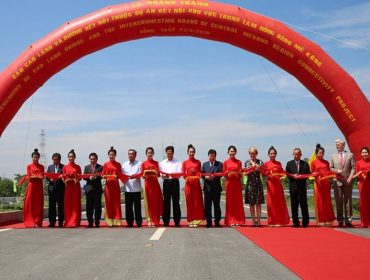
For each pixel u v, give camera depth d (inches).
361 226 476.4
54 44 571.5
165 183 499.8
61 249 314.8
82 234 410.6
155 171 496.1
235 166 490.3
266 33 564.4
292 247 321.4
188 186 491.2
